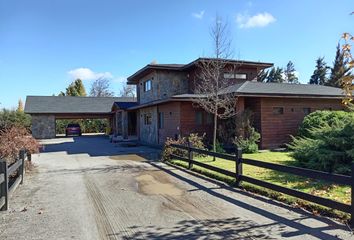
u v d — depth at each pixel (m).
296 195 6.17
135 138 26.75
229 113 15.84
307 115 16.12
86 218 5.71
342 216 5.36
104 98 39.38
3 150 10.16
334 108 18.62
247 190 7.68
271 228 4.97
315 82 57.38
